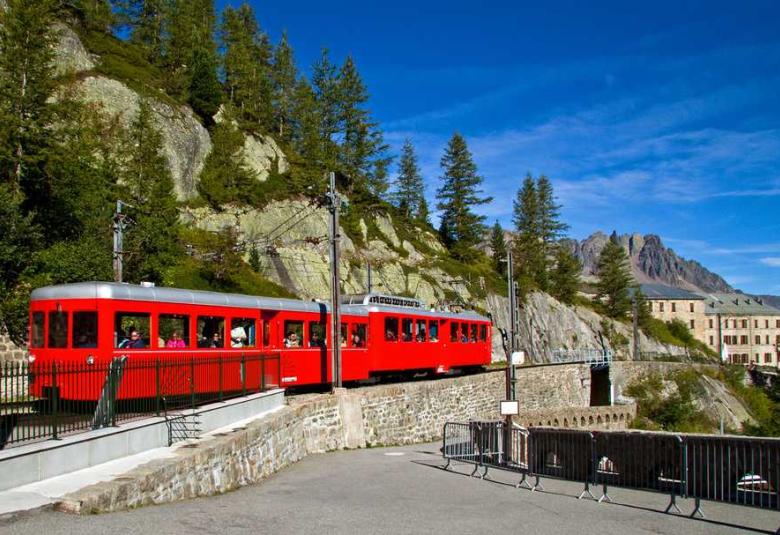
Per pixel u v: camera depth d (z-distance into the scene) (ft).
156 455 41.19
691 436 43.68
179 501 38.60
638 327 346.13
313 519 35.91
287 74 304.30
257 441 54.44
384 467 63.26
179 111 181.16
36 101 105.50
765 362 474.08
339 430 80.59
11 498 30.40
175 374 55.21
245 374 63.41
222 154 184.85
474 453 65.77
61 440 35.83
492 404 130.52
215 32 298.35
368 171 258.98
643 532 34.37
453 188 296.51
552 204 346.95
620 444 49.42
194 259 147.64
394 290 215.10
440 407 107.96
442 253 282.97
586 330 301.02
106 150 135.95
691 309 451.53
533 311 277.85
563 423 162.61
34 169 102.22
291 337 78.84
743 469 38.60
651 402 230.48
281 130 281.74
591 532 34.24
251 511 37.37
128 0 254.06
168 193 142.10
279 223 186.39
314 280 184.24
